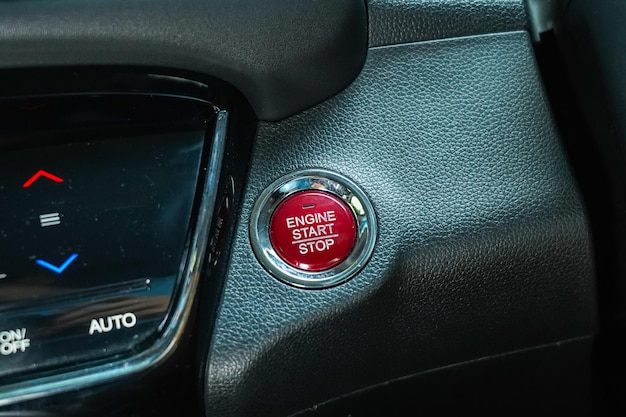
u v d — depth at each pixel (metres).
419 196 0.26
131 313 0.23
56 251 0.24
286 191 0.26
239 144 0.26
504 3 0.28
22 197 0.24
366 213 0.26
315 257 0.25
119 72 0.24
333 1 0.25
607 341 0.31
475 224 0.26
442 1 0.27
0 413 0.22
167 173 0.24
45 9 0.23
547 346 0.28
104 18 0.23
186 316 0.24
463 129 0.27
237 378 0.24
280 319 0.25
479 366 0.28
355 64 0.27
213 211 0.24
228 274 0.25
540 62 0.30
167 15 0.24
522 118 0.27
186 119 0.25
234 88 0.25
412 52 0.27
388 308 0.26
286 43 0.25
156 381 0.23
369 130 0.27
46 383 0.23
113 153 0.24
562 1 0.29
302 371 0.25
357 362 0.26
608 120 0.28
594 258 0.27
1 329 0.23
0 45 0.23
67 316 0.23
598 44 0.27
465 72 0.27
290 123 0.26
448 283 0.26
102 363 0.23
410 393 0.28
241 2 0.24
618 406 0.31
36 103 0.24
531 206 0.26
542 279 0.27
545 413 0.29
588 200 0.30
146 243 0.24
